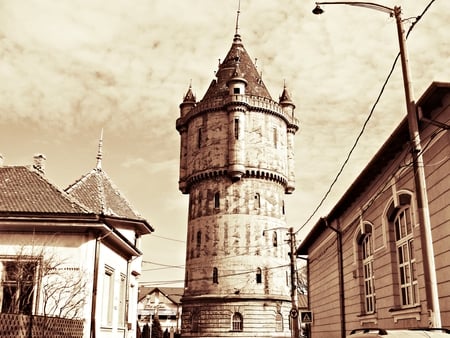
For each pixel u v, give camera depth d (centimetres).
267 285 6531
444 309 1304
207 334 6353
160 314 11769
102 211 2502
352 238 2241
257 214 6750
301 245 3484
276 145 7150
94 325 1948
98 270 2014
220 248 6612
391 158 1698
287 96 8019
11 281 1914
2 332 1366
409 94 1157
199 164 7006
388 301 1734
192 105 7931
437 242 1352
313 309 3259
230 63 7694
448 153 1285
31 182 2208
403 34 1198
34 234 1977
